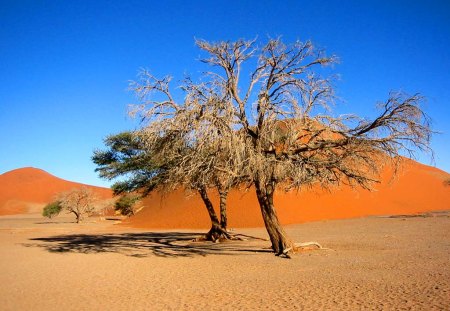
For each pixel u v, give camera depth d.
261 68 16.77
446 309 8.62
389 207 58.69
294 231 33.66
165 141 17.05
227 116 15.48
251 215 46.41
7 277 14.23
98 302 10.39
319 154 17.45
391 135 15.05
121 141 27.31
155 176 26.42
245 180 17.22
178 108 16.47
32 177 158.12
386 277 12.45
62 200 66.25
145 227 49.91
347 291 10.73
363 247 20.70
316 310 9.04
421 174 78.75
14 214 122.50
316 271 14.05
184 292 11.41
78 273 14.94
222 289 11.64
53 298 10.89
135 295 11.16
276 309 9.29
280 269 14.80
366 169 16.88
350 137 15.70
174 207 57.69
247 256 18.86
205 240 27.95
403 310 8.73
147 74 16.52
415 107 14.17
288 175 16.25
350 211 53.84
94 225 57.44
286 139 16.47
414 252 18.22
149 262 17.64
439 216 47.78
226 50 16.64
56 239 32.19
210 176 16.41
